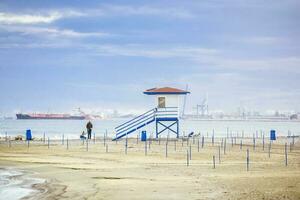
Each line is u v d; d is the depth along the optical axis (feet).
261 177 126.00
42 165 161.07
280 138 318.65
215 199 93.76
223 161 171.22
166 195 99.66
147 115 276.00
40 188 114.21
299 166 154.40
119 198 97.30
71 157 186.50
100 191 106.32
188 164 160.56
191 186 110.93
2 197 102.89
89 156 189.67
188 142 260.62
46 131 594.65
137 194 101.50
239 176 128.77
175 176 130.52
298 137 329.31
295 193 98.84
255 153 201.67
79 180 125.90
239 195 97.30
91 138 307.99
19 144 248.11
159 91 275.80
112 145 240.12
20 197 102.63
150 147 228.02
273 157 185.68
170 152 204.44
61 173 140.56
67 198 99.30
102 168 151.33
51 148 224.33
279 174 133.08
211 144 250.78
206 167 151.84
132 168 150.41
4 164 163.84
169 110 277.44
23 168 153.38
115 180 123.85
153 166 155.84
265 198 93.35
